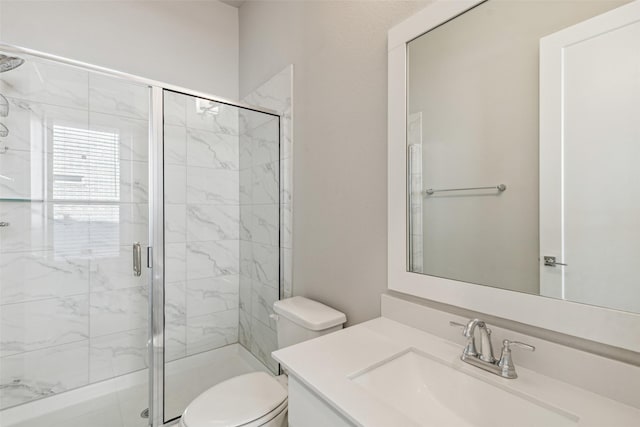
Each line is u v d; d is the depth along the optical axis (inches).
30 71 63.6
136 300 75.4
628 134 26.5
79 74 65.7
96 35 74.3
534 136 32.6
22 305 64.6
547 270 31.6
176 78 85.7
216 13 92.5
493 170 36.0
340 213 57.5
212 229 84.7
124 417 64.4
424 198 42.9
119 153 72.2
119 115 71.8
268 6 79.8
